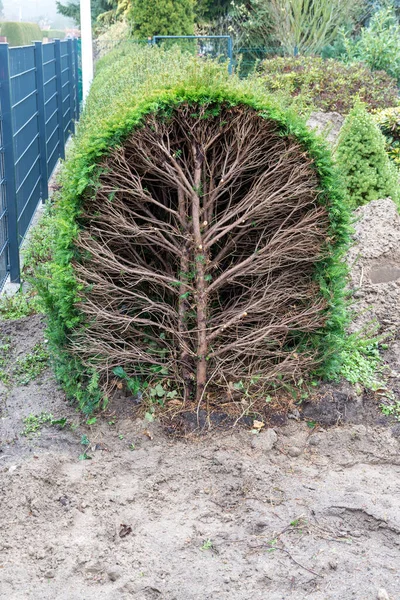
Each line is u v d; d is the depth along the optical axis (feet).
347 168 22.71
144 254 15.24
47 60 40.73
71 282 13.56
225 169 14.20
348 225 14.29
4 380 16.28
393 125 33.06
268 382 14.85
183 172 14.17
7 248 23.03
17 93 25.96
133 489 12.30
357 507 11.50
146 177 14.55
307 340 14.94
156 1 60.80
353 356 15.94
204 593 9.68
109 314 13.93
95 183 13.35
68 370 14.61
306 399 14.56
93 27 105.70
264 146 13.88
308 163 13.73
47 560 10.47
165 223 14.05
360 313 16.03
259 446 13.46
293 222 14.55
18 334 18.70
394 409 14.55
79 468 12.87
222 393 14.89
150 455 13.32
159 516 11.57
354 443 13.80
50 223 26.04
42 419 14.34
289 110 13.84
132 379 14.71
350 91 42.70
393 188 23.03
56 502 11.87
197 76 13.66
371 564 10.25
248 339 14.88
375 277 18.79
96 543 10.82
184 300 14.48
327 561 10.25
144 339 15.16
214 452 13.30
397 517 11.27
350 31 68.95
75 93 69.36
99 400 14.48
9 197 22.59
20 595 9.70
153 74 17.37
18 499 11.76
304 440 13.87
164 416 14.29
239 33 74.59
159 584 9.90
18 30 101.96
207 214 14.26
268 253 14.20
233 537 10.91
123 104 14.48
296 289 14.71
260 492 12.12
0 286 22.09
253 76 17.35
